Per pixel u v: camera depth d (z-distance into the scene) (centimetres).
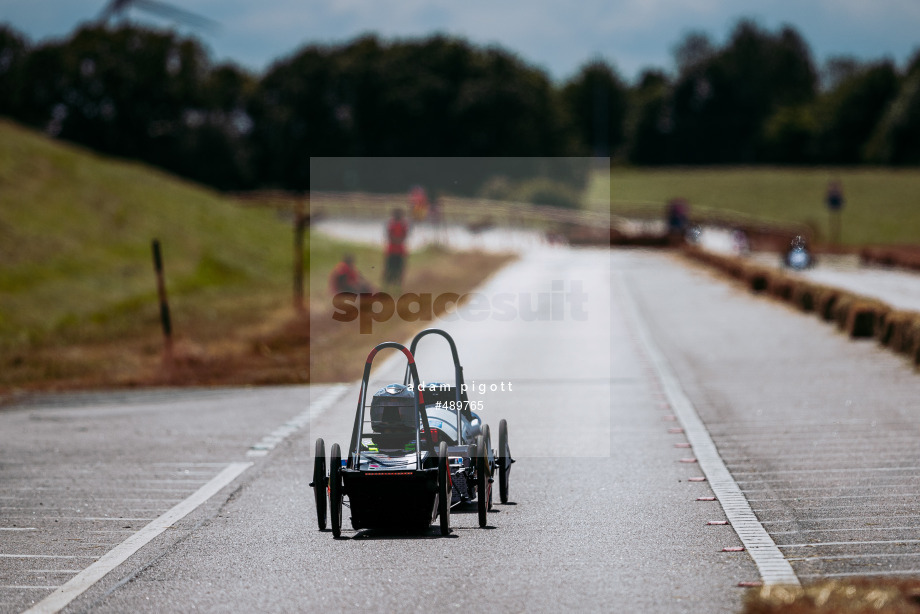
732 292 15088
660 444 5453
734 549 3412
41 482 4938
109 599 3031
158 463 5347
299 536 3788
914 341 7831
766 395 6862
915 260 19688
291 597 3003
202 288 16575
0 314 12638
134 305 14438
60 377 9212
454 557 3425
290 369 8812
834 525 3709
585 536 3681
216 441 5928
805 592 2592
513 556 3422
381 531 3850
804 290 11912
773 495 4231
